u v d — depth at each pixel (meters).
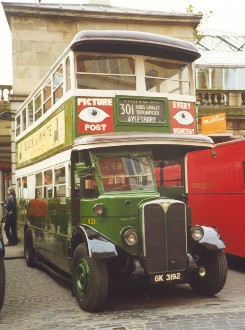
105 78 8.35
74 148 7.70
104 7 22.66
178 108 8.66
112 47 8.30
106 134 7.69
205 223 11.76
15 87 20.00
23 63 20.03
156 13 21.08
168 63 8.88
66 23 20.33
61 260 9.15
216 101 20.05
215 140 19.48
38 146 11.44
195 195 12.24
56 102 9.36
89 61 8.32
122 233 7.25
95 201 7.50
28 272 11.49
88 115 8.03
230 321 6.33
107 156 7.72
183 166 8.49
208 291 7.95
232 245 10.69
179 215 7.39
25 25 20.06
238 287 8.80
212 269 7.82
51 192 9.91
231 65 24.36
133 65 8.56
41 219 11.01
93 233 7.25
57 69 9.36
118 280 7.38
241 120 19.95
